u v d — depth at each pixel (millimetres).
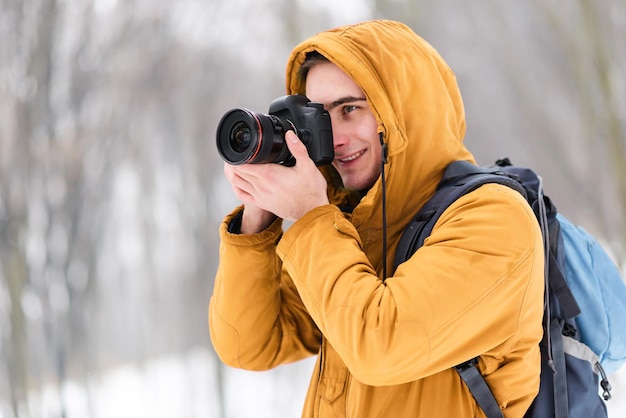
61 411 8602
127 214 15555
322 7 14805
